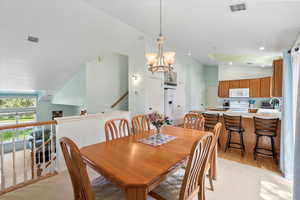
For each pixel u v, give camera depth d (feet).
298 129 3.84
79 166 3.17
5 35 8.84
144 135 6.82
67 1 7.73
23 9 7.75
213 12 8.11
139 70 14.05
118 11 8.43
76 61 13.69
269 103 18.66
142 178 3.32
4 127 6.05
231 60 18.79
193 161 3.68
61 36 10.23
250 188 6.70
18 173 12.16
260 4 7.06
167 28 10.40
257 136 9.63
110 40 12.20
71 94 17.46
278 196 6.17
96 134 9.60
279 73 9.48
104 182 4.64
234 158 9.91
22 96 19.29
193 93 21.79
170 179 4.81
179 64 19.19
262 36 10.89
